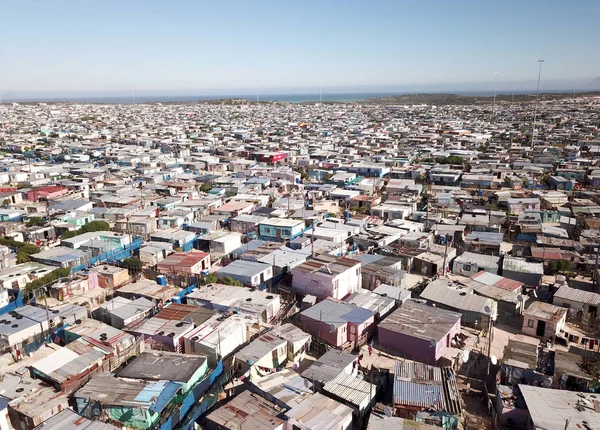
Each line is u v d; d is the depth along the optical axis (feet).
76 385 107.86
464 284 162.20
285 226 214.48
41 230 220.84
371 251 196.75
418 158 439.63
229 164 416.46
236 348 127.54
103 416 97.40
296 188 322.75
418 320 133.49
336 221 230.07
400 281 166.61
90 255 189.16
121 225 226.79
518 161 400.06
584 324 144.36
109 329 130.82
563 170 347.56
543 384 108.06
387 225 225.97
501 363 113.70
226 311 144.36
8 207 263.49
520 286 161.27
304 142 545.03
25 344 128.57
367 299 149.48
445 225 225.56
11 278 165.17
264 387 104.22
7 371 118.62
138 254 200.95
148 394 98.84
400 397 100.68
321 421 91.61
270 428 90.17
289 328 132.16
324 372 110.11
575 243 197.36
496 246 199.21
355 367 117.39
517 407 96.84
